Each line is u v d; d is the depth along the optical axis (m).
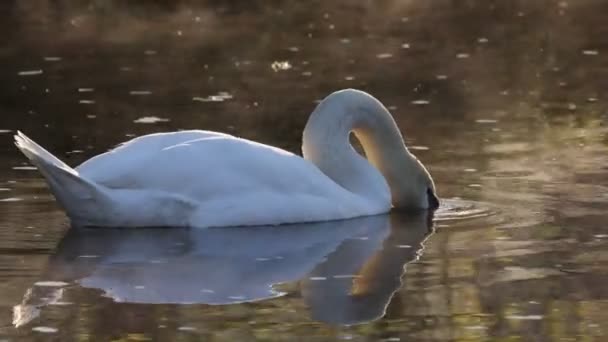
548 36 28.59
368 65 24.97
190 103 20.86
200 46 27.34
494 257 11.66
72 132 18.34
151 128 18.61
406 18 31.92
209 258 11.69
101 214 12.53
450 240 12.41
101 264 11.47
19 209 13.54
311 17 31.97
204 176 12.80
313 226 13.02
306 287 10.74
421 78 23.45
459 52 26.62
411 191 14.06
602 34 28.75
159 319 9.84
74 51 26.56
